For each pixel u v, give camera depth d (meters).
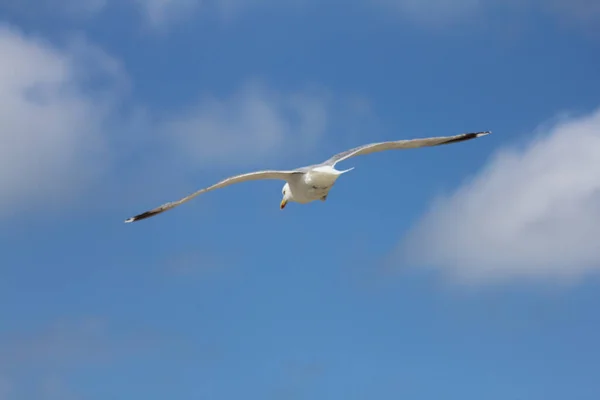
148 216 19.00
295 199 19.78
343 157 19.53
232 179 18.81
